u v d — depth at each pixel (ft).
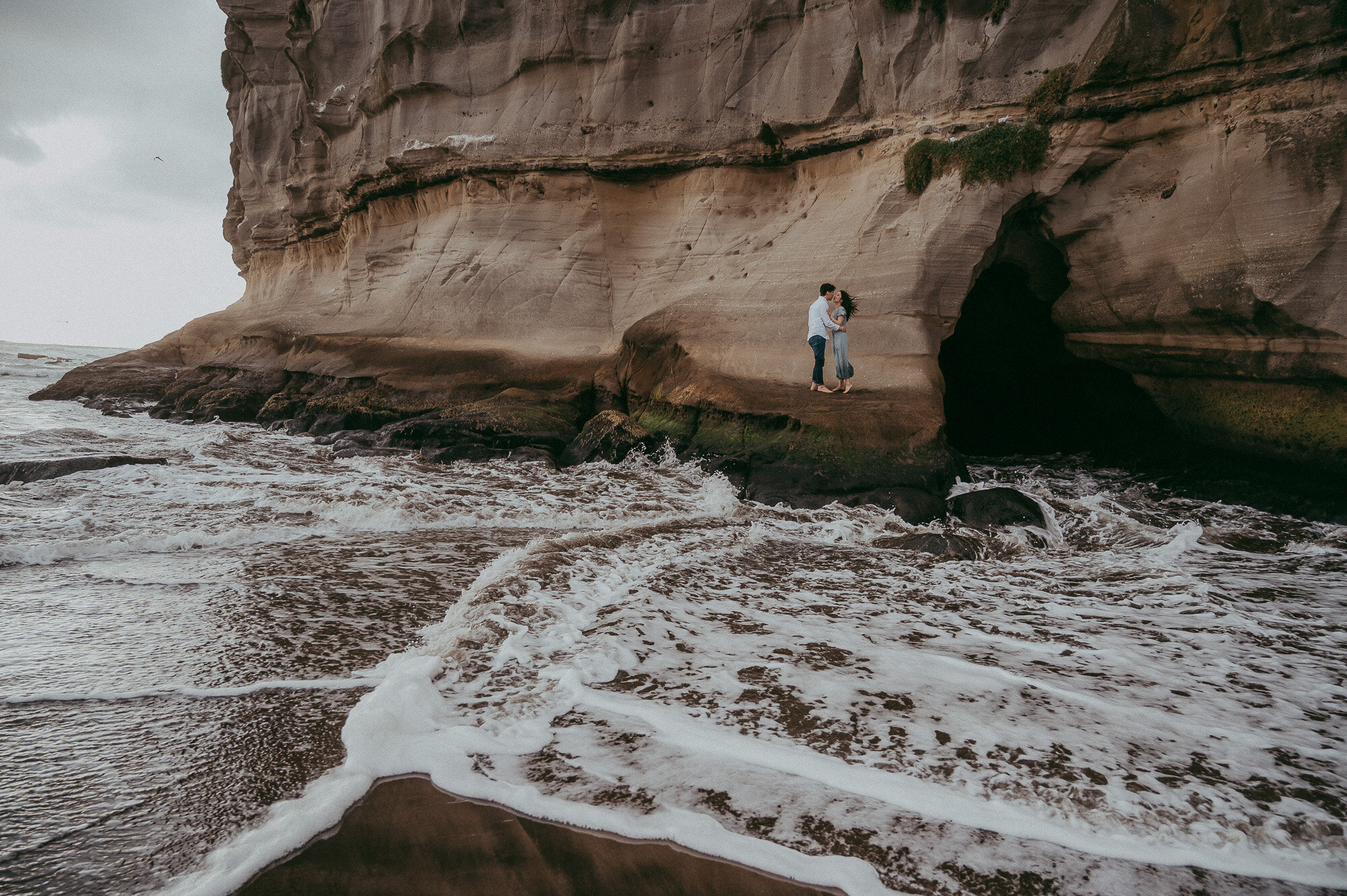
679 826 7.00
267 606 13.16
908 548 19.77
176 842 6.53
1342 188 22.29
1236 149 24.57
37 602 13.05
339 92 52.47
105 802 7.14
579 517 21.76
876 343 29.71
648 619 12.73
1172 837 7.10
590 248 41.88
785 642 12.04
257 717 8.98
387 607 13.32
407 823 6.98
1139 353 29.25
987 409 42.91
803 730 8.98
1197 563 18.80
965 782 7.91
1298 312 23.21
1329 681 11.00
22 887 5.88
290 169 60.13
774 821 7.15
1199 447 28.32
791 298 32.60
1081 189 28.63
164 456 28.84
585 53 40.83
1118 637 12.80
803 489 24.94
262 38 64.08
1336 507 23.36
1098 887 6.39
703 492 25.30
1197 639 12.80
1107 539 21.70
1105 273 28.78
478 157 44.16
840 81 34.06
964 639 12.56
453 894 6.05
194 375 54.75
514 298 42.63
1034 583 16.56
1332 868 6.75
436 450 31.71
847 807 7.41
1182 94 25.61
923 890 6.26
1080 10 28.04
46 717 8.86
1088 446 36.37
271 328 53.26
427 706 9.24
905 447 25.48
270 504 21.53
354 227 53.72
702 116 38.58
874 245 30.96
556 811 7.20
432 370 40.27
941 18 30.81
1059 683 10.70
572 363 38.93
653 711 9.38
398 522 20.44
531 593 13.48
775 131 36.40
